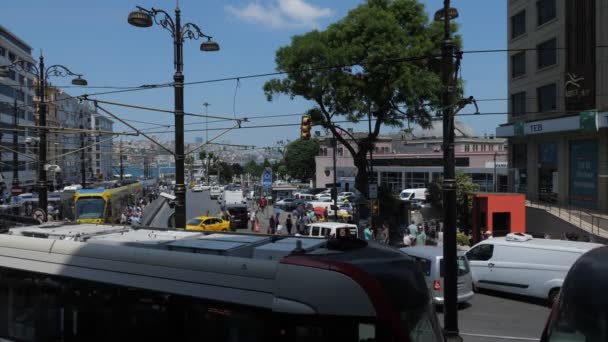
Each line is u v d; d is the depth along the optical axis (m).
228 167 156.62
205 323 5.08
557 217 30.38
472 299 16.52
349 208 48.03
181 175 15.92
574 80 32.38
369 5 31.25
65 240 6.55
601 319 4.24
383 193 31.00
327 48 29.73
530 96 37.59
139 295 5.55
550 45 35.34
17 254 6.81
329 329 4.38
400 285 4.61
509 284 16.27
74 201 30.36
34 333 6.49
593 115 29.72
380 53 28.28
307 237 6.64
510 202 27.27
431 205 35.69
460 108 11.54
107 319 5.78
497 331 12.64
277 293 4.61
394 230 29.55
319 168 83.00
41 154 22.14
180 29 15.73
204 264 5.20
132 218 34.06
